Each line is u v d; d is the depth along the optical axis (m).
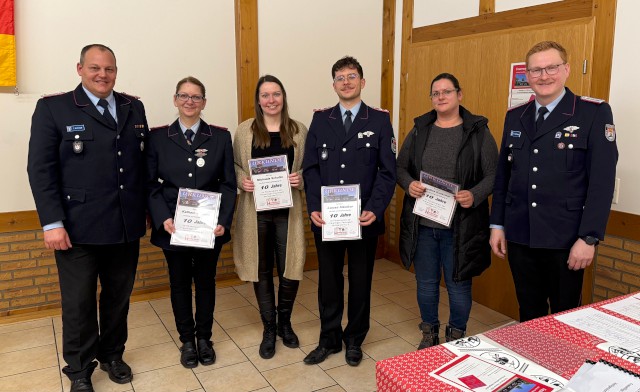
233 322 3.29
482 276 3.58
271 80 2.67
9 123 3.20
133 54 3.50
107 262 2.47
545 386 1.08
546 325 1.41
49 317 3.35
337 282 2.68
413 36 4.07
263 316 2.85
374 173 2.59
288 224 2.80
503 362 1.19
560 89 2.08
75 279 2.31
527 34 3.10
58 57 3.28
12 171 3.24
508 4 3.23
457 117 2.60
